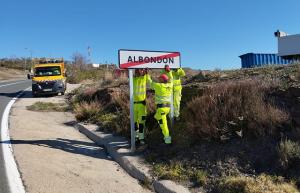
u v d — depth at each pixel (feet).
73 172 26.91
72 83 127.34
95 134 37.68
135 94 32.76
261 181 22.49
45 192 22.86
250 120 27.37
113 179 26.40
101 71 169.58
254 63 78.02
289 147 23.72
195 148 28.14
